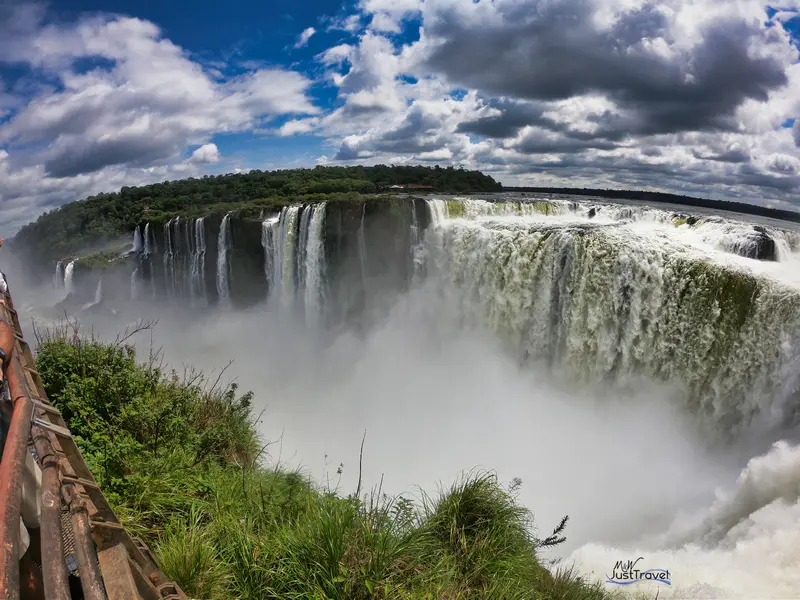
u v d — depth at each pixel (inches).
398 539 164.9
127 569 92.0
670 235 669.3
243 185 2320.4
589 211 859.4
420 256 874.1
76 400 213.9
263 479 217.9
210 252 1146.7
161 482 177.6
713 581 285.1
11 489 59.9
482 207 898.1
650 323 595.5
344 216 917.2
